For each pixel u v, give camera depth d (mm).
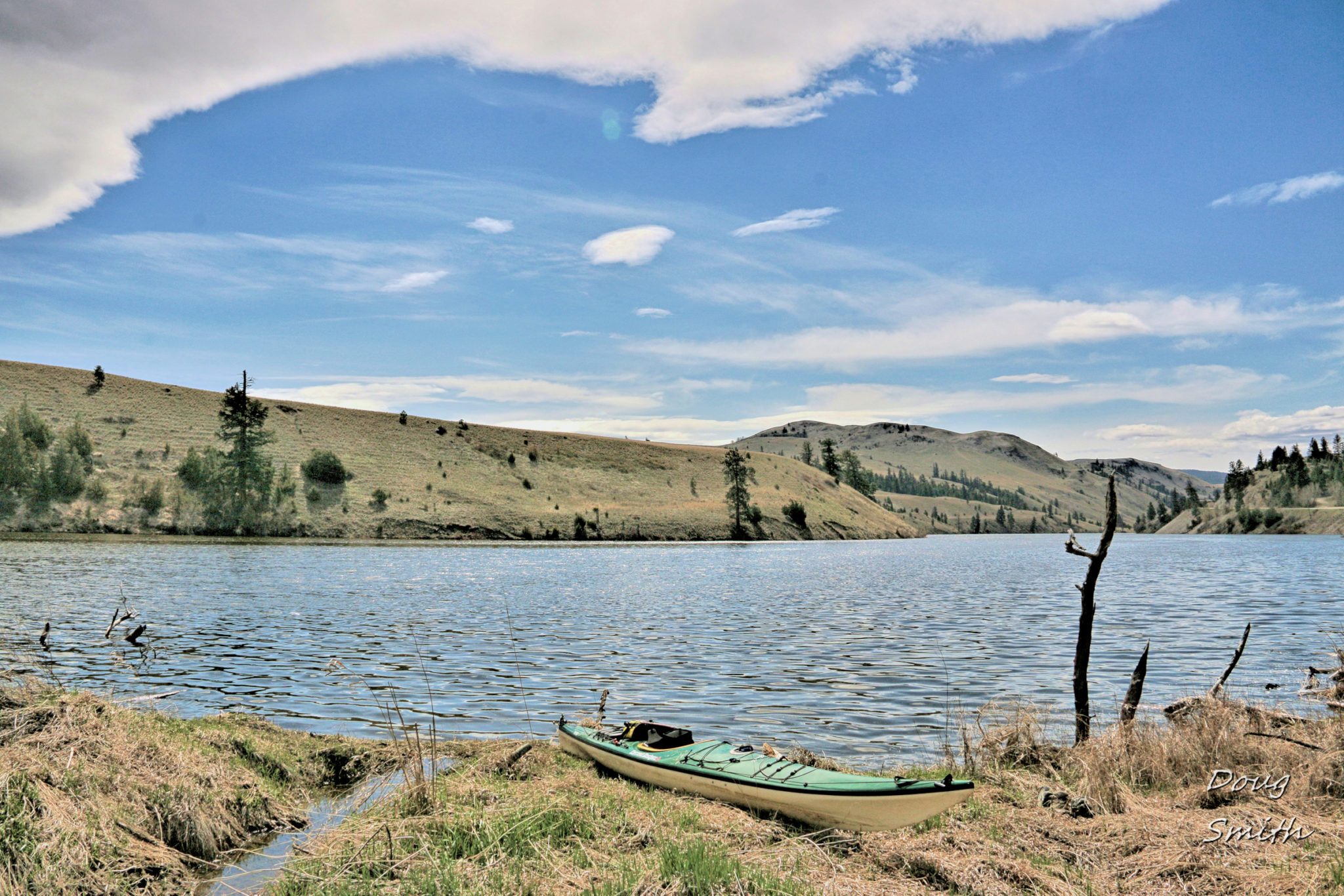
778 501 185625
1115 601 52344
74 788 10242
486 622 39438
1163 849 9703
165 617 37500
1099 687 24344
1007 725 15273
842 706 21969
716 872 8891
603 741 14711
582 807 11555
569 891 8797
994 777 13719
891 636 36062
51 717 12016
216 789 11555
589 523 146000
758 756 13266
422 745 15641
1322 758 11859
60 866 8617
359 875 9414
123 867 9094
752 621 41531
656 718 20547
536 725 19531
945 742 17516
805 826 11422
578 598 52438
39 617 35688
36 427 121062
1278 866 9203
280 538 113812
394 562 79438
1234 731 13445
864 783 11250
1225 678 15703
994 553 136500
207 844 10477
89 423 134500
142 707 17062
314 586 54500
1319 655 29906
